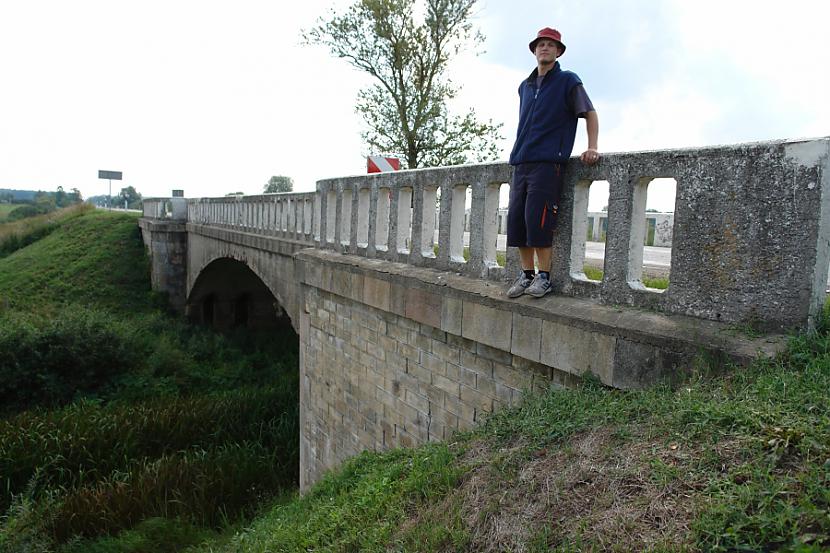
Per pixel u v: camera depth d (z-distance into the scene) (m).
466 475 4.72
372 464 7.32
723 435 3.47
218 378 20.00
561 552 3.27
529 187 5.44
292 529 6.72
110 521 11.35
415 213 7.91
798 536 2.62
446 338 7.22
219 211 21.77
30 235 39.72
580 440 4.25
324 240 10.84
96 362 18.42
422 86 15.90
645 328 4.70
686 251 4.62
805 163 3.93
